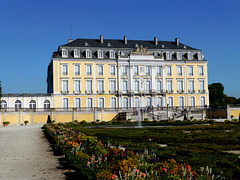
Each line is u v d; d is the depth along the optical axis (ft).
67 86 233.35
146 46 261.24
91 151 53.47
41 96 226.58
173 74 255.29
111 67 243.81
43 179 46.01
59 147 68.18
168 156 51.57
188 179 32.73
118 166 37.11
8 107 212.23
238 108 221.05
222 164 45.21
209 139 80.33
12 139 101.65
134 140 84.53
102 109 220.64
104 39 260.01
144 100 247.50
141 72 248.52
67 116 210.38
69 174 48.83
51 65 248.73
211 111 232.32
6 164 58.49
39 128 155.33
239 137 88.07
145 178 33.09
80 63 236.63
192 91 257.75
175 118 208.64
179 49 262.26
